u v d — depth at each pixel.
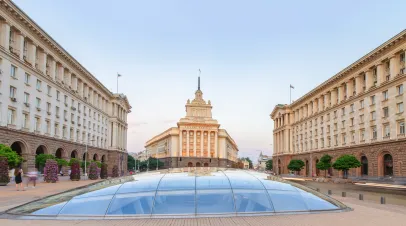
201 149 138.62
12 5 39.75
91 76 70.94
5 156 33.78
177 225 10.74
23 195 23.48
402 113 46.22
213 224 10.90
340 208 14.24
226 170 16.88
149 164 135.75
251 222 11.25
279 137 104.81
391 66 48.78
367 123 55.47
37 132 48.06
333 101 69.56
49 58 53.53
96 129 76.94
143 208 12.34
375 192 32.81
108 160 86.38
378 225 11.14
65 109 58.66
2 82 39.16
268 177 15.59
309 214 12.97
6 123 39.97
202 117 143.38
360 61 56.59
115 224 11.03
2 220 12.18
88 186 14.88
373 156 53.09
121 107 94.88
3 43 39.50
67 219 12.02
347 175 62.00
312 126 80.81
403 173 45.38
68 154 59.66
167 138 150.12
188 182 13.79
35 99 47.53
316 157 77.56
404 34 44.69
